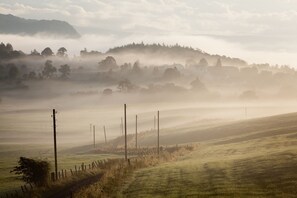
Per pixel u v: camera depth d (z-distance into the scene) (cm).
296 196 3472
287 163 4916
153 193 4303
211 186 4347
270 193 3697
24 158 5384
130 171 6228
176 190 4341
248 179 4469
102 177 5434
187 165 6284
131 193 4412
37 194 4794
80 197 4203
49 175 5484
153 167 6550
